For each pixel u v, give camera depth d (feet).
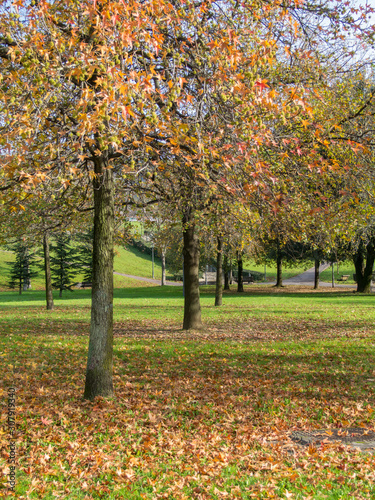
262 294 125.90
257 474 15.15
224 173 23.29
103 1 16.33
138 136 21.22
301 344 41.57
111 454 17.22
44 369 32.81
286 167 28.25
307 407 22.65
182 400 24.30
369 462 15.64
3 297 148.87
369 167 28.27
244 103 18.72
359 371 30.30
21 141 17.43
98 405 23.04
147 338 47.21
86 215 45.19
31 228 48.73
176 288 167.32
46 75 17.87
